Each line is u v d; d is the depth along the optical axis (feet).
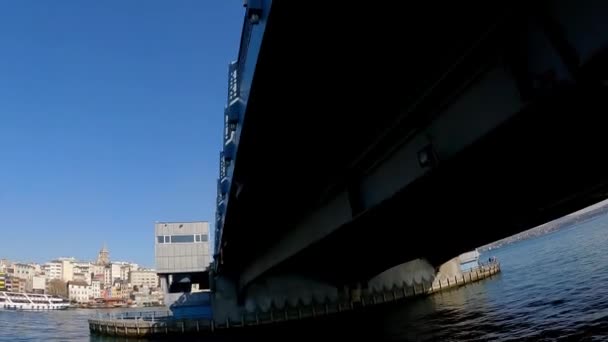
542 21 27.48
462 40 33.27
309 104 42.24
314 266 170.09
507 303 132.87
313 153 55.16
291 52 33.65
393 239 107.24
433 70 36.96
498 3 29.30
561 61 26.53
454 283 215.31
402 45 34.06
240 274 186.91
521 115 31.35
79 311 500.33
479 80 34.86
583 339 74.13
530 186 68.49
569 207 91.45
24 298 544.21
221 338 158.71
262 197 74.02
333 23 30.63
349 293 179.83
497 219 94.27
